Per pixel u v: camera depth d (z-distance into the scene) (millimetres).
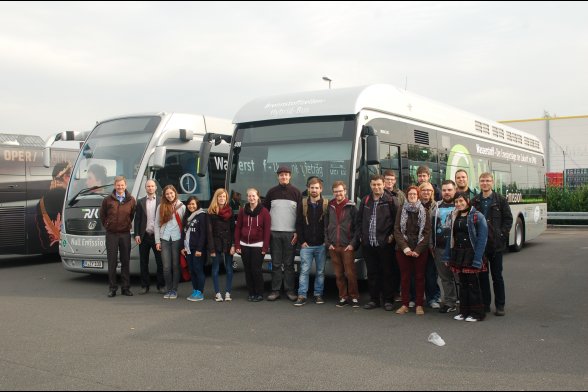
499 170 14820
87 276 11930
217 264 9000
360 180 8867
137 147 10852
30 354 5859
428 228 7754
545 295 9219
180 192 11203
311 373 5215
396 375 5160
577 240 19516
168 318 7613
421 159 10766
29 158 14117
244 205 9359
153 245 9656
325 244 8477
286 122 9547
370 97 9359
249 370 5309
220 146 12547
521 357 5734
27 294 9594
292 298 8875
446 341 6375
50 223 14438
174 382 4969
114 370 5309
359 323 7297
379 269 8273
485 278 7789
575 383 4938
